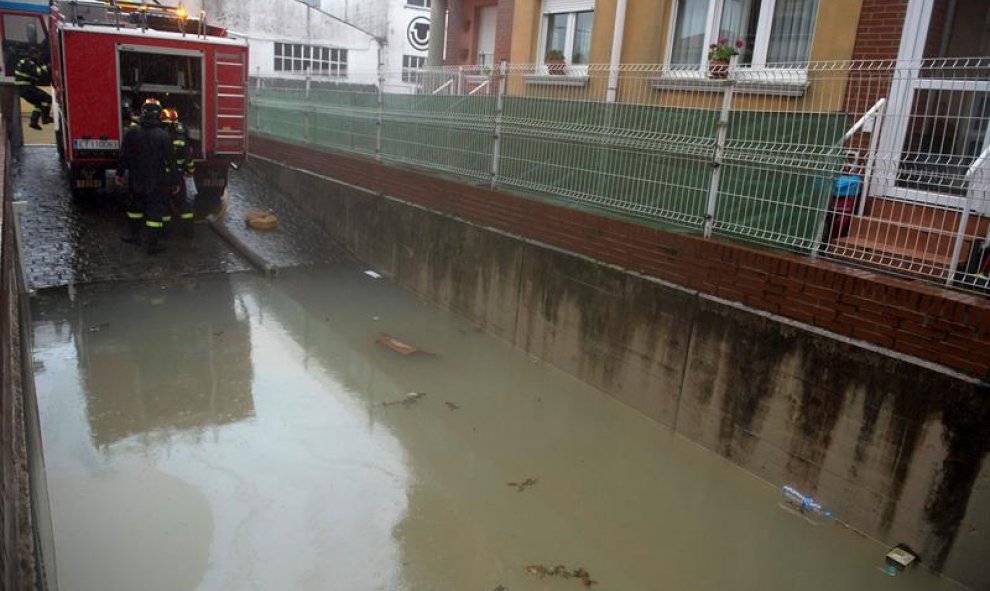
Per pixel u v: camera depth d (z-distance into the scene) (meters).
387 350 7.84
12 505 2.55
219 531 4.52
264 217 11.62
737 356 5.39
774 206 5.43
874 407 4.51
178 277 9.63
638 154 6.51
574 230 7.00
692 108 6.02
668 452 5.82
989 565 3.96
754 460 5.34
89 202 10.68
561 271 7.11
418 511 4.90
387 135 10.43
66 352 7.20
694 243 5.75
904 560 4.29
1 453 2.39
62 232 9.87
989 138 5.02
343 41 26.80
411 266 9.72
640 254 6.28
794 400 5.00
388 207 10.09
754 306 5.29
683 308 5.82
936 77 5.82
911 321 4.32
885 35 6.45
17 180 11.13
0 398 2.80
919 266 4.66
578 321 6.96
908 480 4.35
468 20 15.05
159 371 6.95
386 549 4.46
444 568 4.32
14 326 5.12
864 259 4.95
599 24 9.75
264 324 8.41
